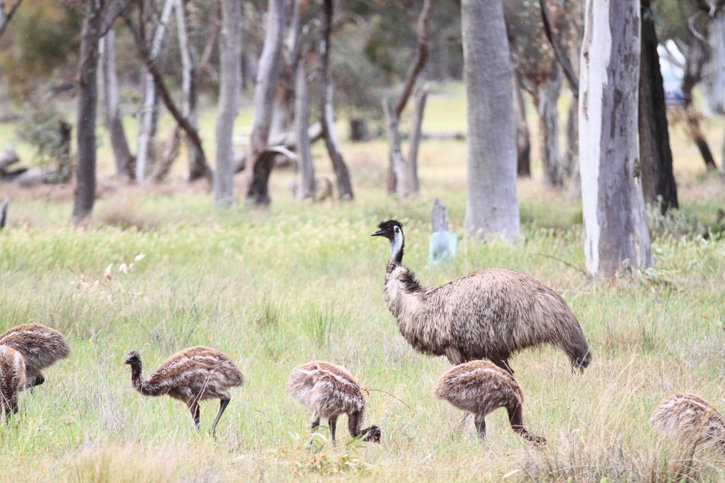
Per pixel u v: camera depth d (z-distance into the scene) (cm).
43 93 6300
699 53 5959
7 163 6059
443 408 1302
